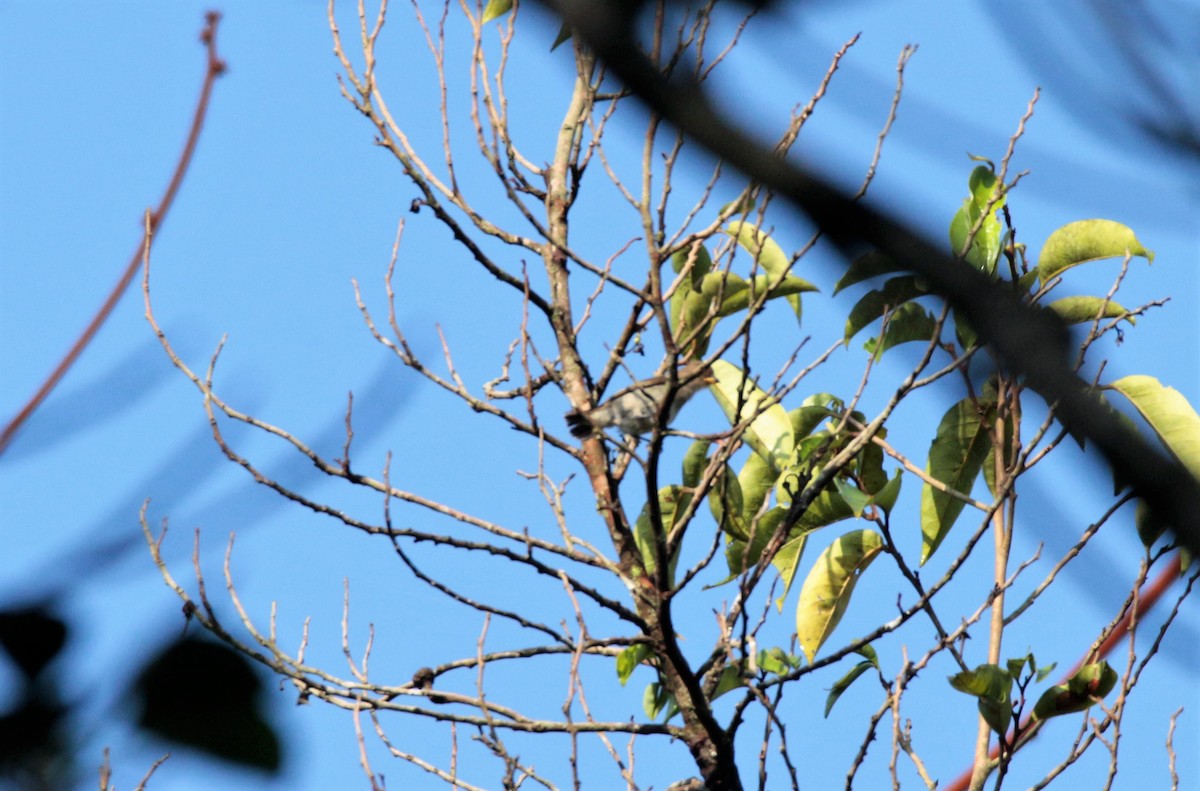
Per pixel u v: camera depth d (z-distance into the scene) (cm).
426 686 1133
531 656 1130
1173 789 990
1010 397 1120
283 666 1077
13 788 293
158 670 303
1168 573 1083
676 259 1248
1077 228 1130
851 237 365
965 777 1062
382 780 997
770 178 354
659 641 1080
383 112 1289
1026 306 390
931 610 1059
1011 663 1040
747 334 974
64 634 299
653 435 1009
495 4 1305
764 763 991
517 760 1004
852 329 1164
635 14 349
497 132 1158
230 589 1034
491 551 1098
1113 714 991
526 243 1315
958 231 1122
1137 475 388
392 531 1066
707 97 351
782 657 1151
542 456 1124
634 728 1088
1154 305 1102
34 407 361
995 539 1134
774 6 414
